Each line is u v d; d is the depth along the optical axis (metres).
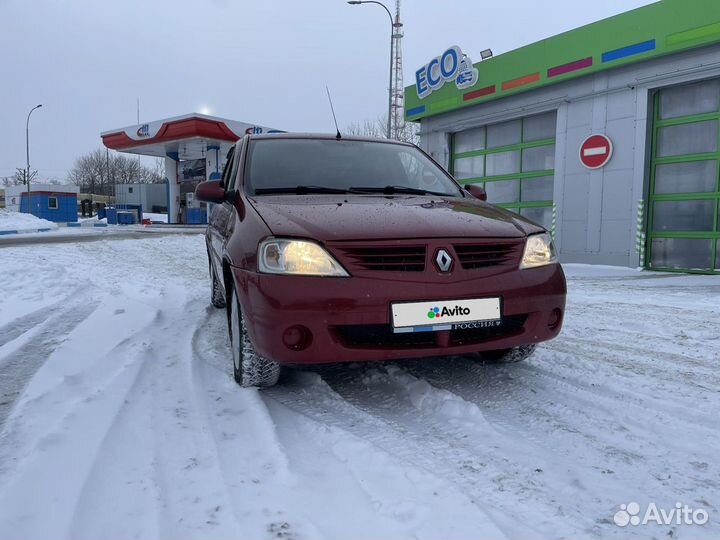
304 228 2.71
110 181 85.50
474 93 14.34
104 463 2.11
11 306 5.65
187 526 1.70
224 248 3.29
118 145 31.55
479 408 2.73
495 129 14.53
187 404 2.74
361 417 2.61
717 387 3.11
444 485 1.95
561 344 4.23
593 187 11.77
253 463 2.12
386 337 2.66
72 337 4.18
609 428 2.52
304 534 1.65
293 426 2.51
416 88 16.38
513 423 2.58
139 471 2.05
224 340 4.09
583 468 2.12
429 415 2.67
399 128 34.69
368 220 2.83
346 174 3.84
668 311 5.76
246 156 3.94
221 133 27.83
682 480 2.04
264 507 1.81
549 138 13.08
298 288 2.54
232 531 1.67
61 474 2.02
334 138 4.26
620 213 11.29
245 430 2.43
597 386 3.12
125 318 4.91
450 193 3.92
